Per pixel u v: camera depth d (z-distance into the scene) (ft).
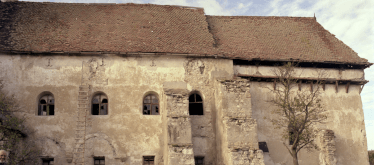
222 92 59.72
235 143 56.08
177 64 65.57
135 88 62.85
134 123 60.75
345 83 73.36
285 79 68.03
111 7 79.00
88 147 58.49
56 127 58.80
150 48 65.10
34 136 57.88
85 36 66.85
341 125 71.10
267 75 69.92
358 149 70.59
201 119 63.10
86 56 63.05
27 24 67.62
